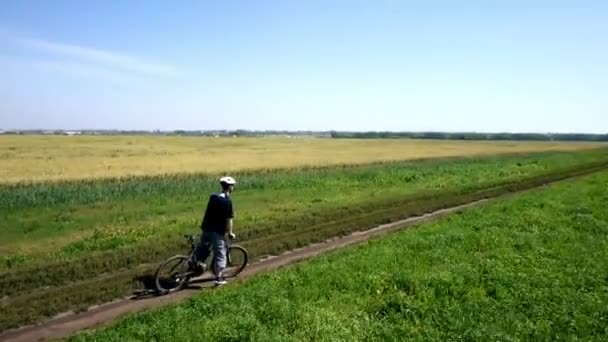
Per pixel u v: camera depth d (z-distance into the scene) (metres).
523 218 21.89
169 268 13.48
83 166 53.31
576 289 12.77
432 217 25.45
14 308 11.58
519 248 16.88
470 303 11.58
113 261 15.31
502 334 9.84
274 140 149.12
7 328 10.66
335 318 10.27
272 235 19.66
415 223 23.61
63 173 45.97
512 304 11.63
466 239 17.84
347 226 21.73
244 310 10.61
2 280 13.24
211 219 13.76
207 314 10.62
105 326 10.25
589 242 17.88
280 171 50.72
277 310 10.52
